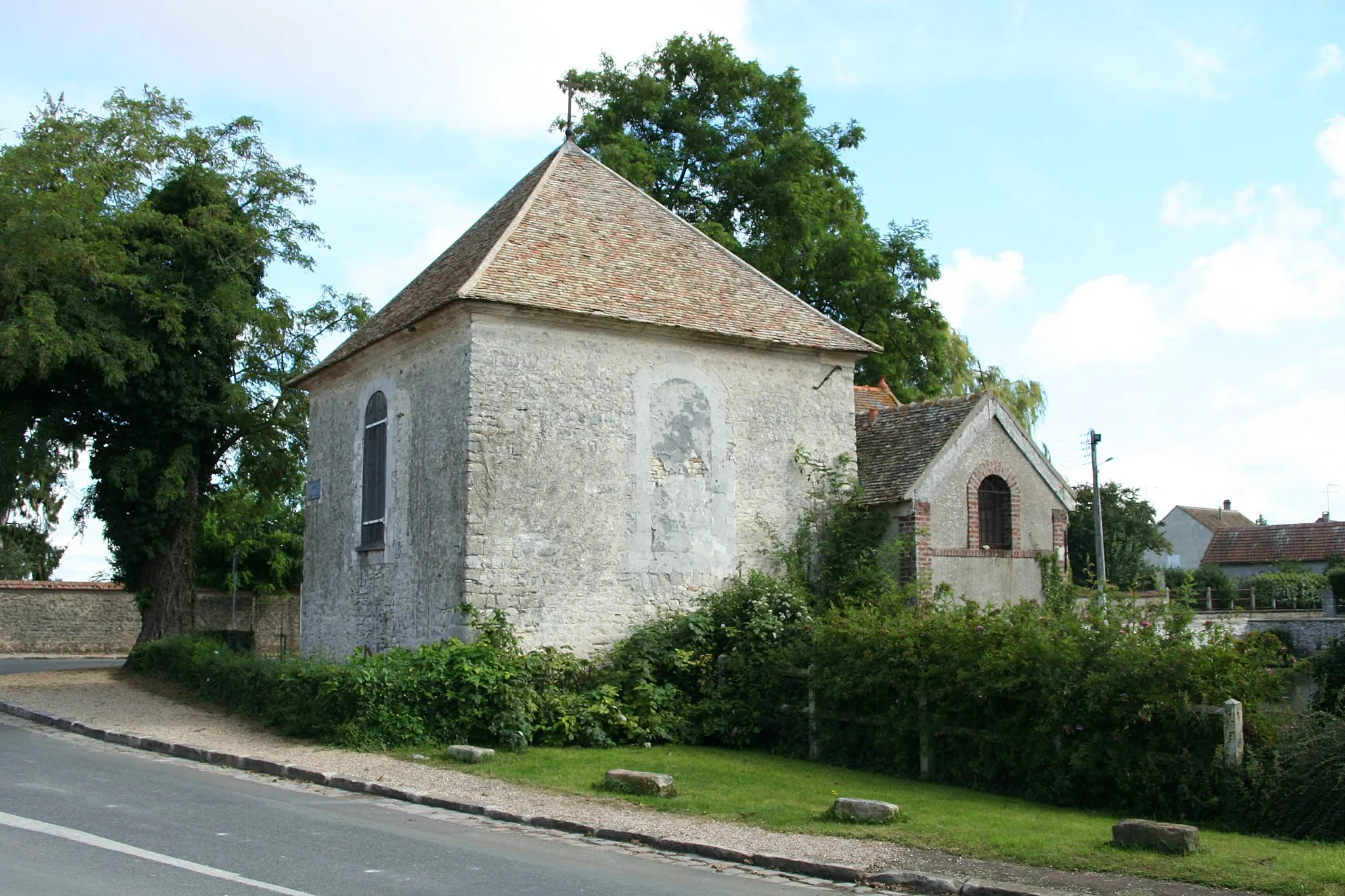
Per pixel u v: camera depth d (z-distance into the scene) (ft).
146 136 84.23
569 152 66.23
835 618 48.55
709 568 57.47
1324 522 193.67
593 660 53.31
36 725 52.24
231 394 80.12
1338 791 31.09
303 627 69.26
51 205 70.13
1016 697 38.70
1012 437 64.95
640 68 109.29
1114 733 35.83
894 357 109.19
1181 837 27.76
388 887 23.32
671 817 32.50
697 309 59.41
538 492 53.31
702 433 58.44
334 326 92.58
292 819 30.83
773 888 25.26
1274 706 35.55
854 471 62.39
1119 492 132.67
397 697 45.01
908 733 42.86
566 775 39.14
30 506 123.44
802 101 109.70
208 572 126.31
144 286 76.64
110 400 76.95
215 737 46.65
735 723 50.39
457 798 34.45
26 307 69.21
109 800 32.73
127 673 76.59
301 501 127.85
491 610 51.42
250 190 88.38
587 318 55.06
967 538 61.87
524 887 23.94
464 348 53.31
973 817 33.27
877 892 25.29
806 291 106.93
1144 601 42.96
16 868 23.77
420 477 56.49
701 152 105.50
